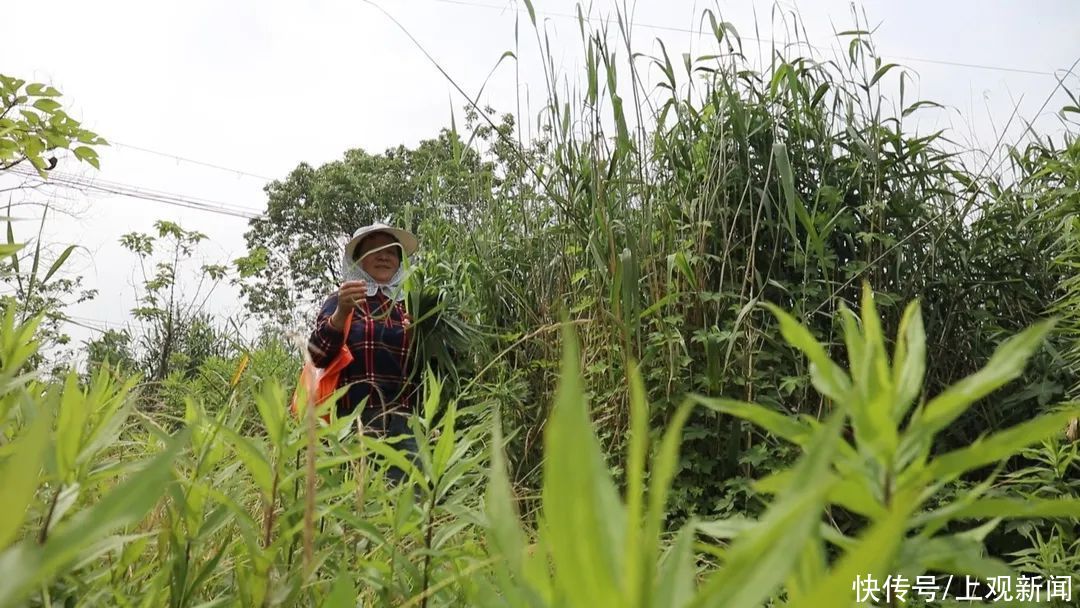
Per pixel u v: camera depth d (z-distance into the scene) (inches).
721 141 146.6
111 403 33.3
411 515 36.5
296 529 28.6
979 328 144.9
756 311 145.3
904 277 148.6
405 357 154.8
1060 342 129.8
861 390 15.7
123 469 28.2
